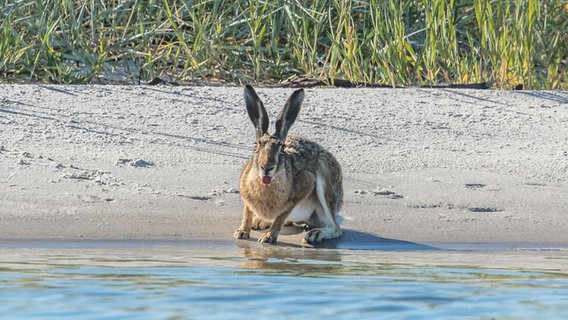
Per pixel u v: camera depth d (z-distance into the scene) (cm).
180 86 4284
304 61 4881
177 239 2859
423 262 2625
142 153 3516
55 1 4909
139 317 1972
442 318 2012
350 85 4597
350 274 2436
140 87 4197
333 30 5144
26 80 4606
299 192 2989
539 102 4338
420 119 4050
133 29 4991
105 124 3769
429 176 3466
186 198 3156
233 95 4181
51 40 4800
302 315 2017
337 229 2967
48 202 3038
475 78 4747
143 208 3052
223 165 3459
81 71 4725
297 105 3080
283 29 5162
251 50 4956
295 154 3022
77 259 2541
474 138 3888
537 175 3516
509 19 4838
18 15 4891
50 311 2008
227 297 2155
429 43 4788
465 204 3222
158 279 2323
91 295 2147
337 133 3834
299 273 2436
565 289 2288
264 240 2925
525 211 3184
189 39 4994
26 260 2512
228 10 5122
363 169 3506
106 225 2911
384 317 2016
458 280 2377
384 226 3048
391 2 4878
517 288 2294
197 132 3759
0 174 3225
